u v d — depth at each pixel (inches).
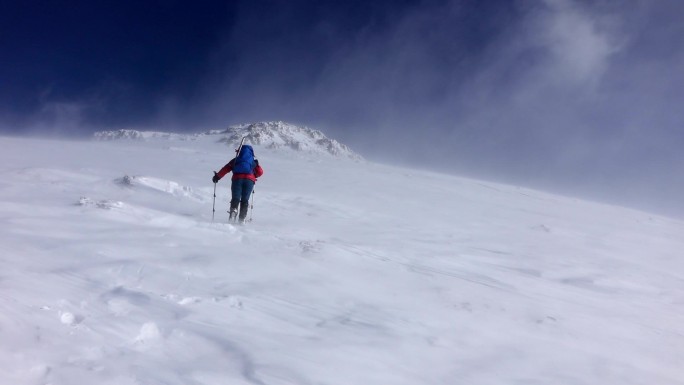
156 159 1470.2
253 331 150.9
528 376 148.9
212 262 225.5
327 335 157.8
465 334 179.0
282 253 265.4
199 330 143.1
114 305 152.2
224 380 115.3
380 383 128.1
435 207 907.4
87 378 104.2
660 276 427.2
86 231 253.0
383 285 232.8
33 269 175.5
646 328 226.7
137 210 323.3
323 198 743.1
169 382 109.4
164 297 168.9
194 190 501.0
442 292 235.0
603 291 320.2
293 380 121.3
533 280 316.8
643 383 155.6
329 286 216.4
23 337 116.2
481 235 562.9
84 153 1425.9
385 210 706.8
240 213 366.9
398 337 165.2
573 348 180.9
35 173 488.4
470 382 138.7
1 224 242.2
